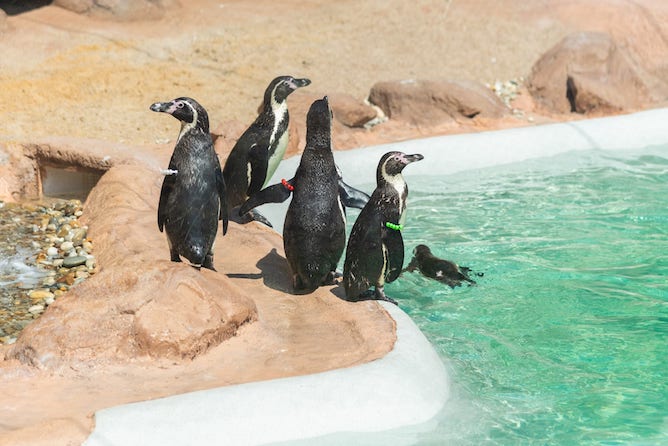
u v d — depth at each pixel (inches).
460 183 361.4
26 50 470.3
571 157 383.2
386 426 174.7
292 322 215.8
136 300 197.2
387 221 217.6
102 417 166.1
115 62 470.6
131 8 521.7
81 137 381.7
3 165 345.7
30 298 250.2
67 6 517.7
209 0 568.4
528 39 534.0
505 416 186.5
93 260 274.7
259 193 230.1
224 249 267.1
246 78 471.5
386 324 208.7
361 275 219.5
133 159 338.6
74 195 349.7
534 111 469.4
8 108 407.5
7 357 194.4
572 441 178.1
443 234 304.2
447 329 232.4
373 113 439.2
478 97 449.7
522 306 247.3
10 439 159.0
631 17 542.6
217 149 365.1
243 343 202.4
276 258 257.6
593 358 216.7
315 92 454.6
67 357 190.2
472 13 559.8
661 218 315.3
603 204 331.3
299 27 537.6
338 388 178.1
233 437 166.7
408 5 568.1
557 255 284.2
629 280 264.7
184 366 192.7
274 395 174.6
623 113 459.2
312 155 223.3
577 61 475.8
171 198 225.6
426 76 493.7
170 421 166.6
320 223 223.3
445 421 181.3
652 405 194.1
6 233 302.2
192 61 483.5
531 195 343.9
